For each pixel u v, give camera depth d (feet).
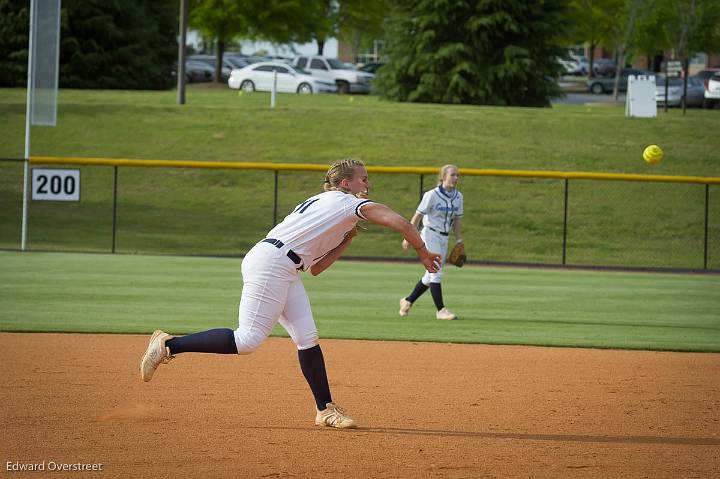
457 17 384.06
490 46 385.09
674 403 80.48
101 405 74.74
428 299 152.97
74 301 138.51
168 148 299.58
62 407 73.72
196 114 336.08
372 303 146.51
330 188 69.10
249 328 65.82
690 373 95.30
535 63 380.17
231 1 537.24
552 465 60.29
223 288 156.56
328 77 532.32
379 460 60.70
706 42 506.07
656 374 94.48
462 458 61.57
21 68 440.86
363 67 603.67
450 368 95.81
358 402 78.79
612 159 293.43
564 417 74.38
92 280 162.09
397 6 396.57
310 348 68.64
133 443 63.57
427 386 86.28
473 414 74.95
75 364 92.53
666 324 131.23
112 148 298.97
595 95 598.75
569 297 158.71
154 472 57.00
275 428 68.69
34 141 302.86
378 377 90.27
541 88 387.14
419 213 129.39
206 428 68.18
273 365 94.32
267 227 248.11
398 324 126.52
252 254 66.28
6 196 265.54
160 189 272.51
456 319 131.95
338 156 294.25
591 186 274.57
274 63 507.30
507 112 347.56
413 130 320.70
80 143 302.86
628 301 155.22
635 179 209.36
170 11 503.61
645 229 249.34
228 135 312.29
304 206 66.80
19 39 441.68
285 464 59.36
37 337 109.09
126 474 56.49
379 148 301.63
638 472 59.06
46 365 91.71
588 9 594.24
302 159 291.58
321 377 68.95
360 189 68.74
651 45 531.50
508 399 81.05
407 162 289.94
